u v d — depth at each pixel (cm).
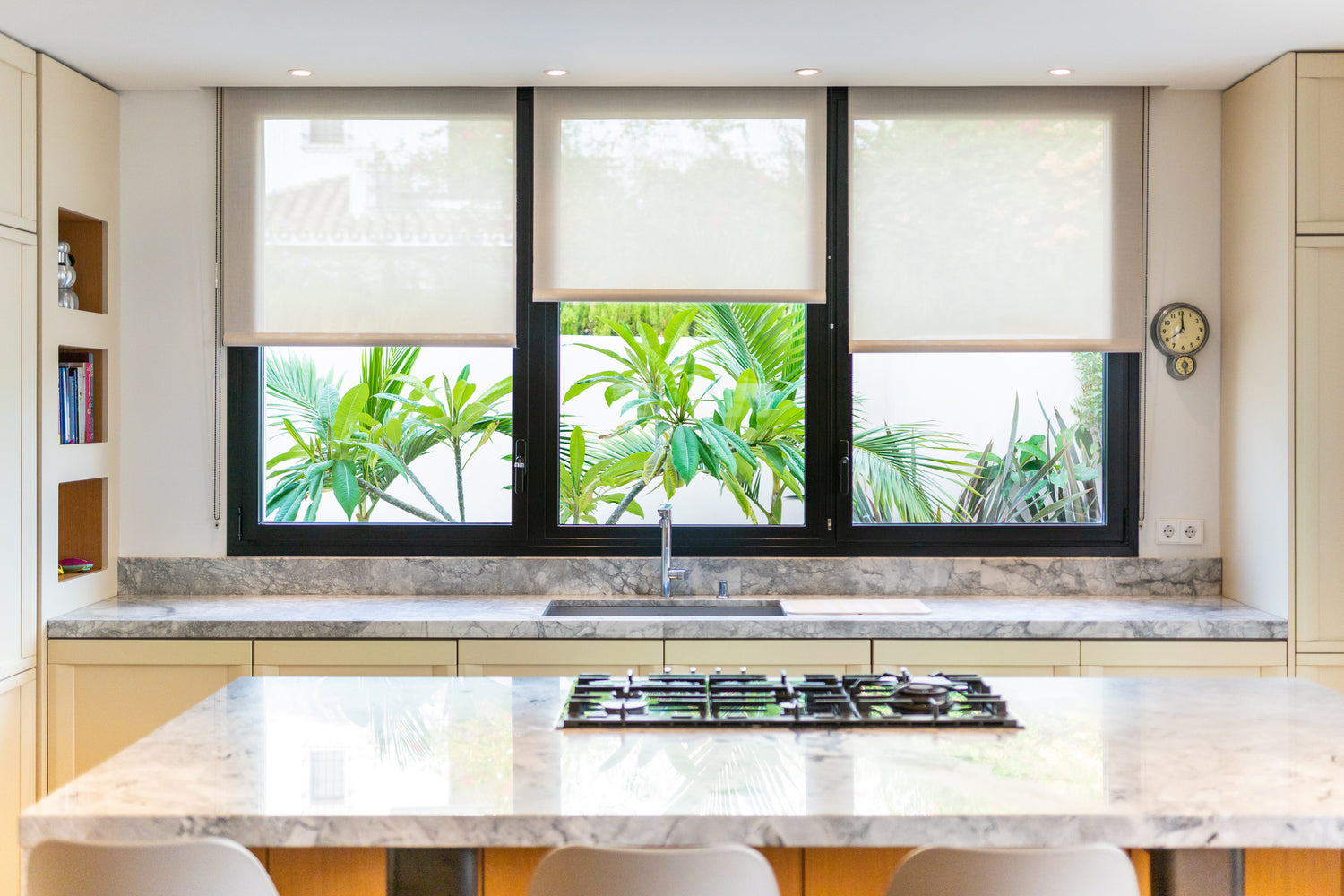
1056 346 365
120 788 168
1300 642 324
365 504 488
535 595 371
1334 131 325
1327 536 326
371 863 191
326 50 325
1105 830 156
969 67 341
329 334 367
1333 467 326
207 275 371
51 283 330
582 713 207
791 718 203
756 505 488
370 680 241
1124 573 370
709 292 365
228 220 367
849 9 290
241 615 330
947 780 171
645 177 365
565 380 492
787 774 174
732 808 158
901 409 428
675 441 419
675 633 320
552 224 364
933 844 154
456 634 321
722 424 479
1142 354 371
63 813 157
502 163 366
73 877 146
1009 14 295
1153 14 295
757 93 364
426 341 367
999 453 423
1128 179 366
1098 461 392
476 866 176
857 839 156
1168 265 370
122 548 374
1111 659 321
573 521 480
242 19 297
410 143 366
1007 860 144
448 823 156
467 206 366
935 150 365
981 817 156
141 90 367
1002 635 321
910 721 201
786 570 372
